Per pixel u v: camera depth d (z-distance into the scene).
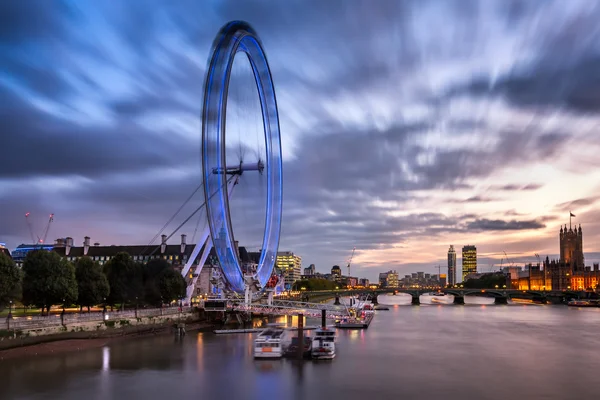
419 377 100.50
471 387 93.00
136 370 103.94
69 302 142.62
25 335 118.69
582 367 111.81
